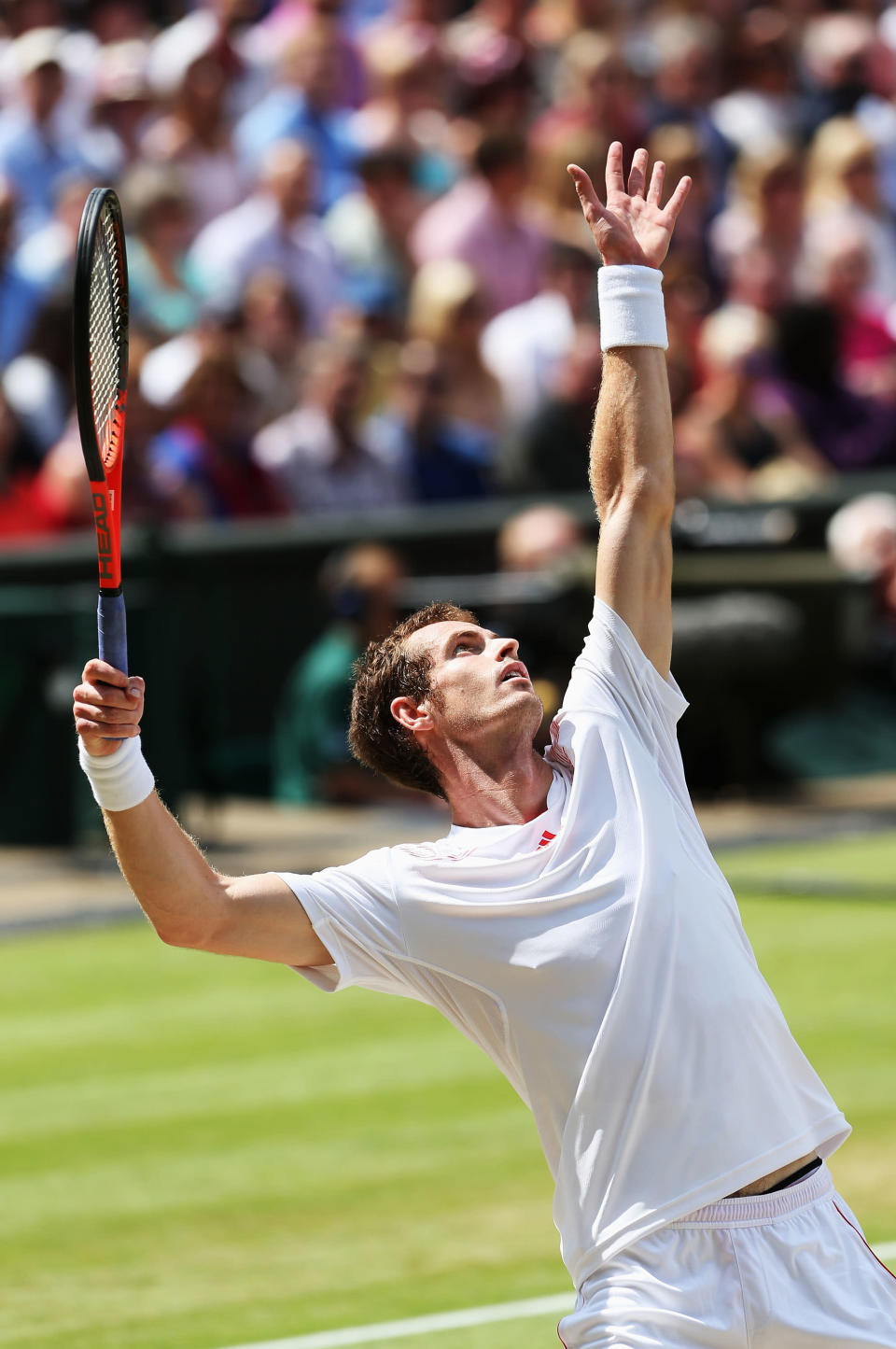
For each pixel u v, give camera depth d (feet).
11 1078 82.69
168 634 125.49
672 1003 38.58
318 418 143.74
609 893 39.24
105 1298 57.67
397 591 131.54
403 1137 73.20
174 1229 63.82
